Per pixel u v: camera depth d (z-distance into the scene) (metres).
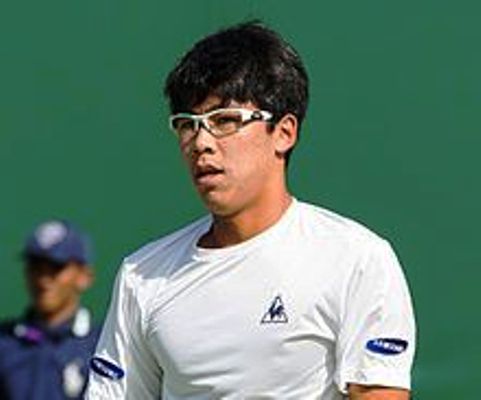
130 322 11.30
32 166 22.80
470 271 22.41
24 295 22.41
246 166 10.66
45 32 22.80
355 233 10.74
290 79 10.82
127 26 22.86
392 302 10.47
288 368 10.57
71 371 17.83
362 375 10.38
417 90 22.64
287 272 10.64
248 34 10.89
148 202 22.78
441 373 22.22
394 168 22.59
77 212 22.78
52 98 22.80
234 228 10.85
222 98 10.56
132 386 11.45
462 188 22.48
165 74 22.69
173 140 22.67
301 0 22.64
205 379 10.80
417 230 22.53
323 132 22.62
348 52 22.62
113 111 22.80
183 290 10.95
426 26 22.64
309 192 22.61
